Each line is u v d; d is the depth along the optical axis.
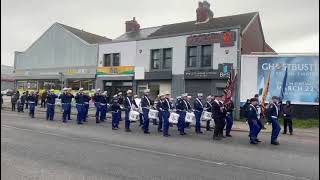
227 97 17.64
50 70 41.16
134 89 34.28
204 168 9.86
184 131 19.20
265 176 9.14
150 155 11.58
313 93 27.64
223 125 16.50
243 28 31.28
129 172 9.13
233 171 9.60
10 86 62.53
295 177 9.15
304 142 16.55
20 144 12.93
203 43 30.56
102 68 36.50
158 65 33.19
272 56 28.61
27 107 34.50
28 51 43.56
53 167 9.43
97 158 10.80
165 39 32.72
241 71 28.94
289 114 20.41
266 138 17.39
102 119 23.17
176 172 9.28
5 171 8.89
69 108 22.61
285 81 28.20
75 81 38.88
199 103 18.94
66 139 14.59
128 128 18.39
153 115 17.97
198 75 30.39
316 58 27.77
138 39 34.25
